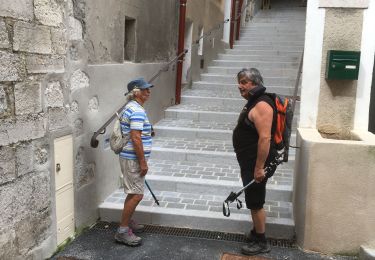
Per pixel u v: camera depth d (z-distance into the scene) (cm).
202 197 432
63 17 324
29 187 293
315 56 384
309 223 341
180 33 673
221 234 380
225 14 998
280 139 327
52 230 327
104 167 418
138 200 352
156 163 504
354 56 370
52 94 315
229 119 626
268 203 420
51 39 309
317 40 381
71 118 346
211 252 347
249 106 321
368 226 332
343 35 377
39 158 304
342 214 334
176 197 431
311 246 344
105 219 405
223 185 434
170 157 516
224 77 785
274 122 320
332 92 386
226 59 904
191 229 388
